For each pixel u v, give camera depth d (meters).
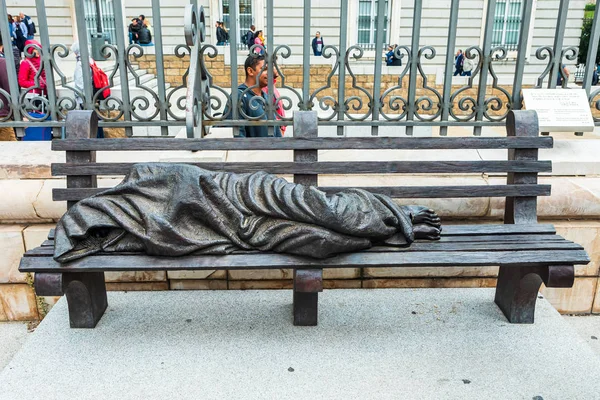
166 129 2.66
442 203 2.45
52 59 2.58
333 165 2.14
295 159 2.17
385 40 11.55
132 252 1.86
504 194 2.16
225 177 1.94
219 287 2.56
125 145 2.10
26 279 2.50
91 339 2.05
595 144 2.76
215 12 11.19
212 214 1.83
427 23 10.70
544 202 2.45
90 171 2.07
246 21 11.34
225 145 2.13
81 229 1.83
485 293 2.50
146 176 1.89
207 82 2.71
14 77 2.59
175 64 8.95
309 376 1.83
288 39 10.76
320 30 10.95
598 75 9.64
